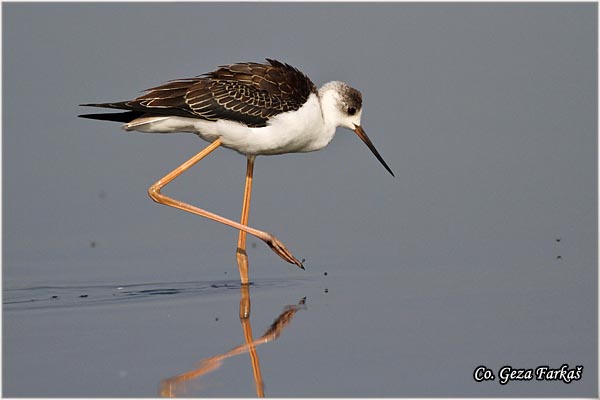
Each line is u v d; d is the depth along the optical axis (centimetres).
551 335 1150
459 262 1488
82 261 1542
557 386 1021
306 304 1292
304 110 1420
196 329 1191
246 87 1395
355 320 1214
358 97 1514
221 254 1580
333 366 1059
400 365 1061
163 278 1441
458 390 1002
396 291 1344
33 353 1106
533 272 1424
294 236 1656
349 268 1474
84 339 1155
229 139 1405
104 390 1002
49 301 1321
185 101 1377
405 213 1753
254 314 1250
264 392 996
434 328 1180
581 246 1559
